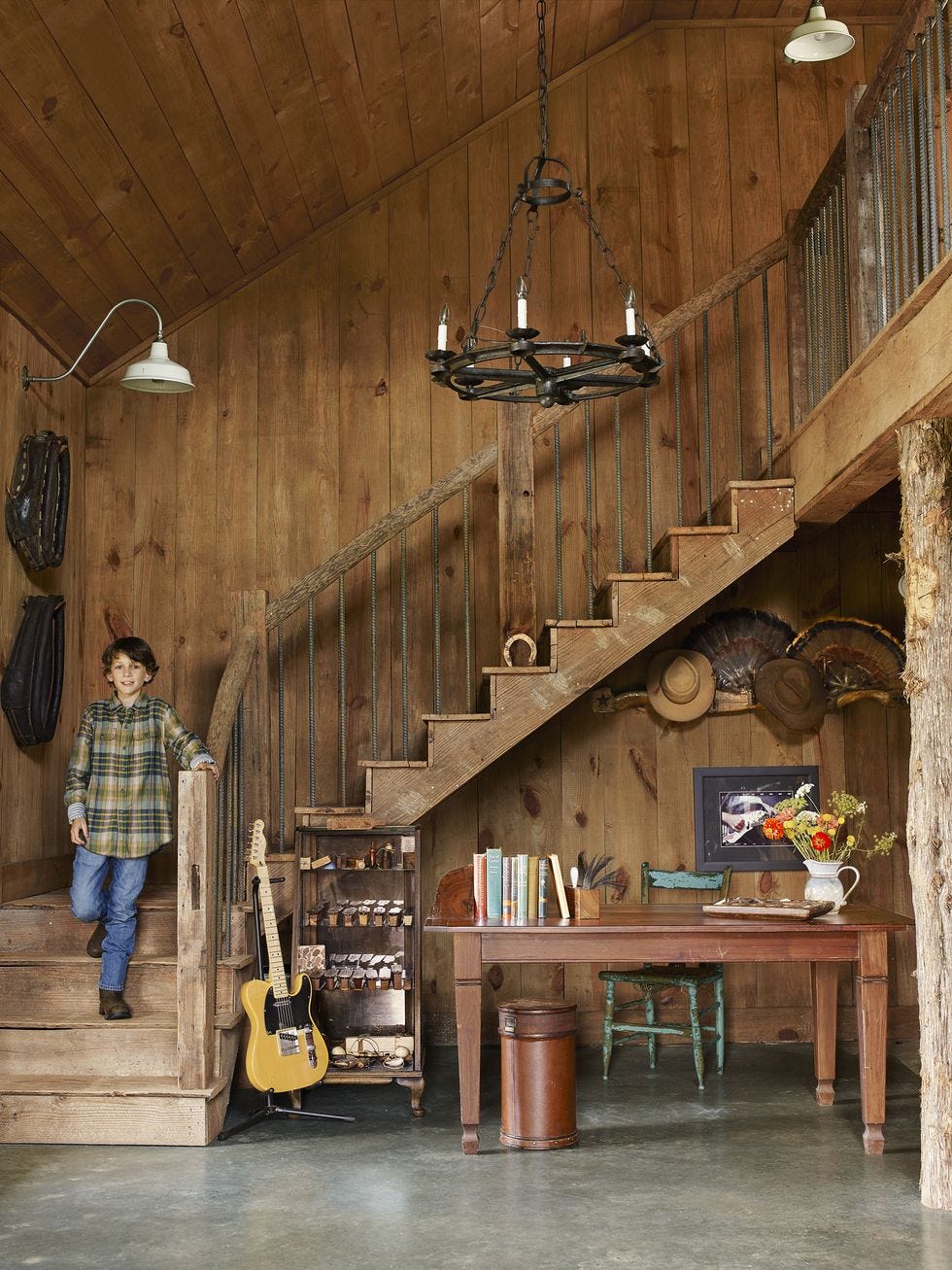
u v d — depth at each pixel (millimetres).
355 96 5438
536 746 6133
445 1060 5723
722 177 6398
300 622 6164
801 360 5676
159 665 6098
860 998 4348
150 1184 3963
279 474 6215
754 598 6191
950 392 3533
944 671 3877
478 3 5320
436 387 6266
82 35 4125
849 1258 3301
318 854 5344
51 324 5438
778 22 6469
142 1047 4621
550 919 4527
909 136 4062
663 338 5648
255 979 4773
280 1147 4383
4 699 5008
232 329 6273
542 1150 4312
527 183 3346
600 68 6449
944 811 3861
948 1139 3727
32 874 5305
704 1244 3410
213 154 5168
